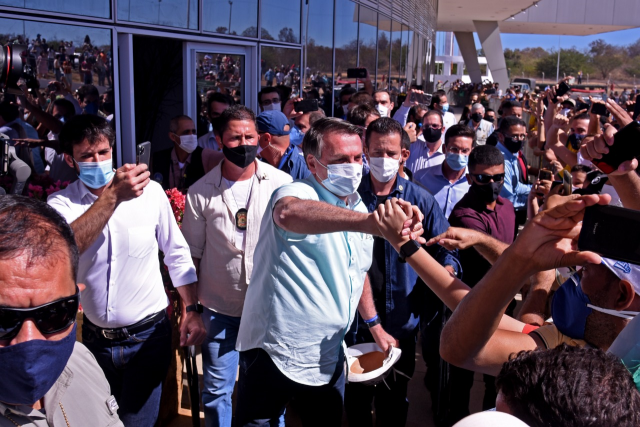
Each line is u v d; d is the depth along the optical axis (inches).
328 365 102.0
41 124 194.1
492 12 1568.7
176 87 290.0
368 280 123.1
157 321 116.0
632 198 82.4
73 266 57.1
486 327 60.4
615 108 141.2
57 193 113.2
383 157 137.1
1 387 55.4
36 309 53.3
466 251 146.9
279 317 98.1
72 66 204.5
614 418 40.9
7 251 52.3
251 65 326.0
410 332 137.0
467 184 191.5
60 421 61.5
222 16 292.5
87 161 106.6
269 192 129.8
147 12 240.1
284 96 349.1
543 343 73.4
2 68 100.4
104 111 221.9
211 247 129.4
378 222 74.2
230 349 131.1
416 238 74.7
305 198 97.2
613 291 67.7
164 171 216.2
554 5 1782.7
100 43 216.8
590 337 70.9
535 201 141.9
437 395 155.6
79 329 144.3
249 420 105.8
